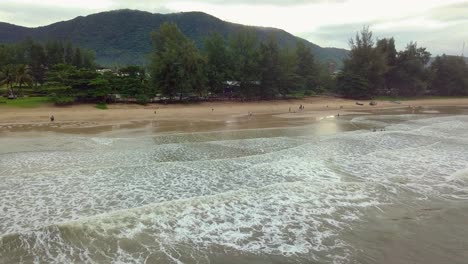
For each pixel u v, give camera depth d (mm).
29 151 24672
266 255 10383
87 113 49438
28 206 14039
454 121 44906
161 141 29203
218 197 14742
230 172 19172
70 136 31719
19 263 9625
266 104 71188
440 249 10938
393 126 40062
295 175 18672
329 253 10555
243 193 15305
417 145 27406
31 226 12164
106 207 14133
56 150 25141
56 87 54938
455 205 14578
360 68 88812
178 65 64875
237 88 76312
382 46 97875
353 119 48281
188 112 55250
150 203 14641
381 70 89312
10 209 13680
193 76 65312
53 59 89688
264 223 12570
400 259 10281
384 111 64562
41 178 17672
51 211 13570
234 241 11203
